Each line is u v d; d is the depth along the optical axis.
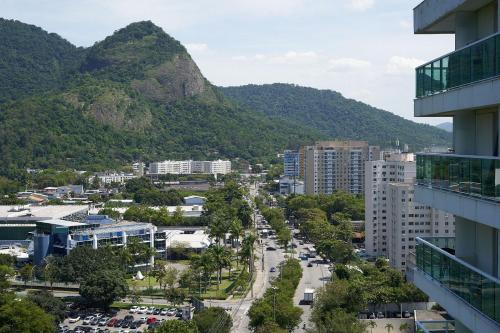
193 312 174.62
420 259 38.06
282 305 151.62
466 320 30.84
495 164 27.89
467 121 34.12
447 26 37.16
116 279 188.62
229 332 151.25
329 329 125.69
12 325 135.50
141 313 185.25
